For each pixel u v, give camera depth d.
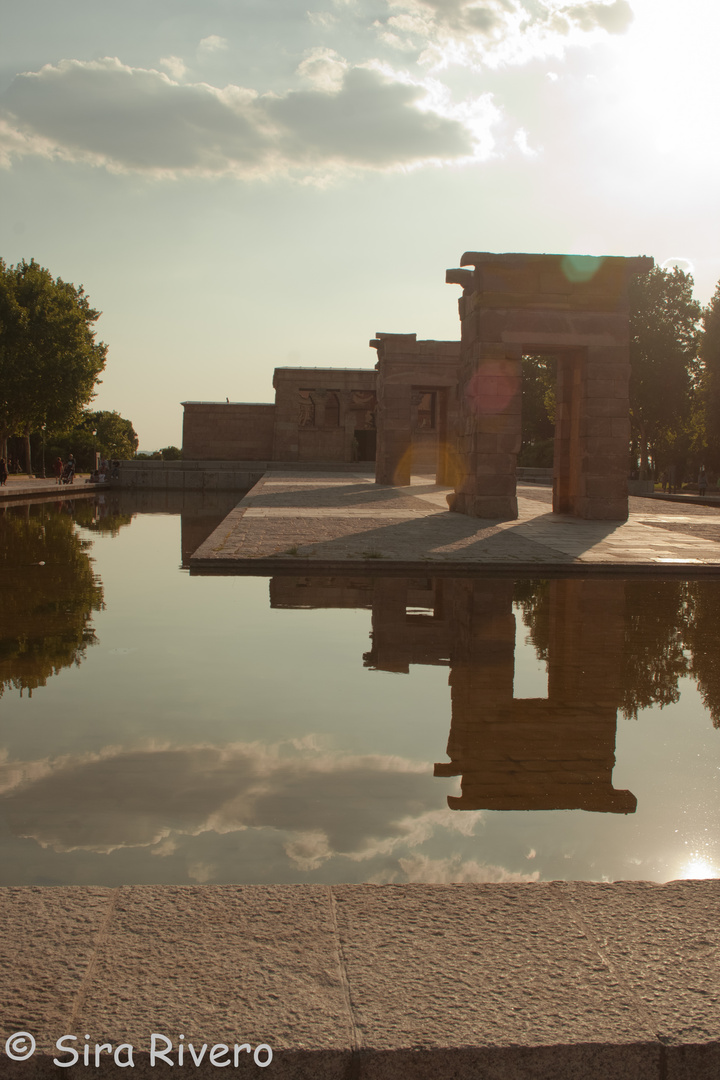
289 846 3.73
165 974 2.38
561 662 7.38
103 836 3.84
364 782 4.54
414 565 13.22
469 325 21.88
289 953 2.49
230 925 2.65
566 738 5.31
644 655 7.66
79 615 9.67
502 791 4.43
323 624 9.13
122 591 11.41
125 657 7.58
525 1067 2.13
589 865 3.57
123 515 27.84
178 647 7.99
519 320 20.81
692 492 60.66
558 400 22.86
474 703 6.10
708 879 3.00
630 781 4.59
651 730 5.48
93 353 50.47
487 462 20.89
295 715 5.78
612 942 2.57
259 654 7.70
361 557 13.50
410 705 6.03
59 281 52.44
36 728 5.49
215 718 5.71
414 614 9.73
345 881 3.39
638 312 54.44
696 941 2.58
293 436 55.59
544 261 20.70
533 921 2.69
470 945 2.54
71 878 3.43
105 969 2.40
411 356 36.44
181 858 3.60
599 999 2.30
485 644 8.12
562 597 10.96
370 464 54.06
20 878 3.42
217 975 2.38
